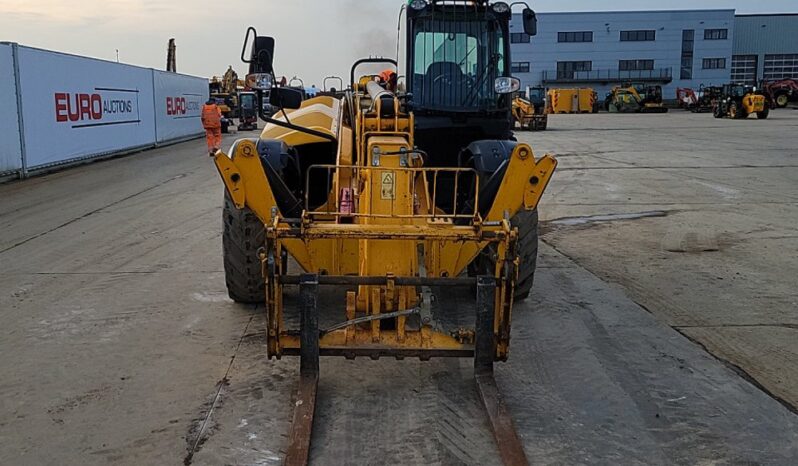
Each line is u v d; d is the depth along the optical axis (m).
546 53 73.19
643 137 26.38
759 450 3.39
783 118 39.84
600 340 4.80
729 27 71.50
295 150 5.53
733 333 4.95
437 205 5.99
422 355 3.78
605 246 7.86
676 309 5.50
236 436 3.46
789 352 4.59
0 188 12.58
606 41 72.50
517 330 4.98
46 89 14.81
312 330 3.74
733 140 24.02
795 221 9.28
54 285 6.13
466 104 6.02
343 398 3.87
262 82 4.91
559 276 6.48
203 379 4.12
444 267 4.19
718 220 9.43
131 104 20.06
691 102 59.06
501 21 6.03
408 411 3.72
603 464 3.26
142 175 14.65
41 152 14.62
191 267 6.75
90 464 3.22
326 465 3.21
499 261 3.77
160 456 3.29
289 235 3.67
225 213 5.14
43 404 3.81
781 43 76.19
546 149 21.50
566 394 3.97
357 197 4.29
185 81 25.84
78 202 10.98
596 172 15.30
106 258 7.16
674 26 71.88
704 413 3.75
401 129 4.55
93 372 4.23
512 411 3.76
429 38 5.98
